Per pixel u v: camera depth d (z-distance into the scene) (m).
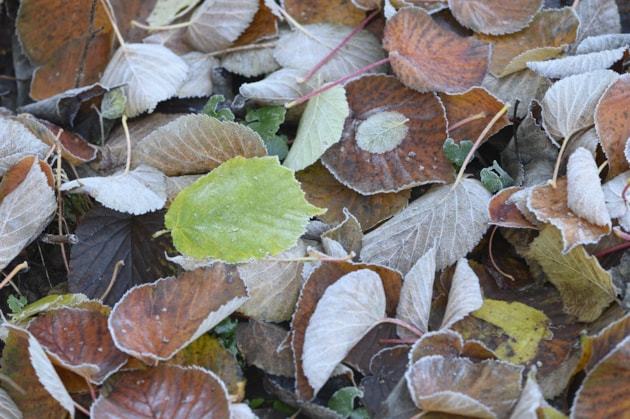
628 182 0.59
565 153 0.62
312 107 0.63
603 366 0.55
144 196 0.61
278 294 0.60
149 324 0.58
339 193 0.63
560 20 0.65
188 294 0.58
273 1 0.66
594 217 0.58
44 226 0.61
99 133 0.66
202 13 0.67
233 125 0.61
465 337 0.59
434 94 0.63
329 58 0.66
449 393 0.54
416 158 0.63
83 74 0.69
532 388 0.55
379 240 0.61
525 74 0.65
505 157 0.65
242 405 0.57
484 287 0.61
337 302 0.58
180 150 0.62
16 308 0.60
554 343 0.58
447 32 0.65
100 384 0.57
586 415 0.55
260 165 0.60
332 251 0.60
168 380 0.56
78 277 0.61
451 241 0.61
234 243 0.59
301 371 0.57
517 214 0.60
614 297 0.58
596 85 0.62
